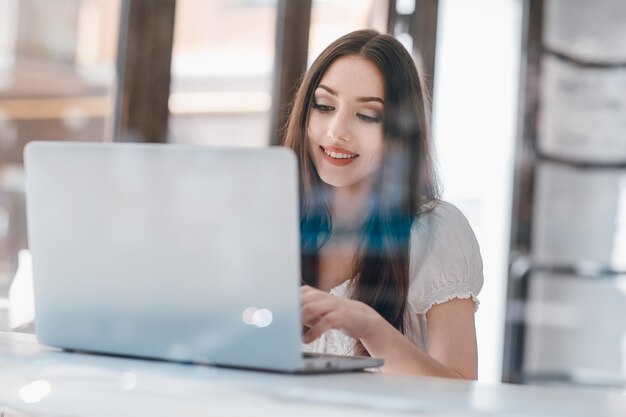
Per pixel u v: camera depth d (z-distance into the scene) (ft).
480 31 13.97
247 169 3.11
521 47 14.89
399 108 6.15
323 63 6.25
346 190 5.99
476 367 5.47
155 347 3.33
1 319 5.76
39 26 11.13
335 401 2.60
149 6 10.59
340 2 11.50
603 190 15.74
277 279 3.12
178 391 2.80
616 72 15.65
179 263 3.26
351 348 5.22
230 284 3.19
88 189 3.37
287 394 2.66
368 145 6.03
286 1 11.34
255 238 3.14
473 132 14.20
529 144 15.05
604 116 15.72
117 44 10.71
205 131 11.09
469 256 5.69
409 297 5.58
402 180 5.99
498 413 2.48
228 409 2.70
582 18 15.61
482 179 14.55
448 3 12.64
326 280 5.89
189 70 10.93
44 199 3.46
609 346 15.60
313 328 4.01
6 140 11.27
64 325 3.51
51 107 11.02
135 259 3.33
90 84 10.84
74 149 3.37
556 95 15.35
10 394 3.00
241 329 3.19
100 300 3.43
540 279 15.42
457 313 5.53
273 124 11.38
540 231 15.38
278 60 11.34
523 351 15.11
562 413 2.52
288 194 3.07
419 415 2.51
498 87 14.57
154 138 10.66
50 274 3.51
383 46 6.17
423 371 4.35
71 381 2.91
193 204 3.21
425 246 5.64
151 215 3.28
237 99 11.27
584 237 15.74
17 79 11.11
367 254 5.68
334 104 6.16
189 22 10.93
